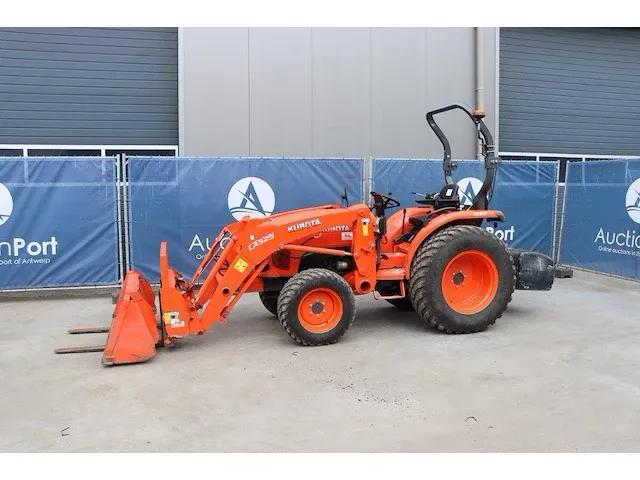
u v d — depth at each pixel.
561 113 11.38
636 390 3.99
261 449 3.20
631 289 7.61
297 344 5.20
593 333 5.47
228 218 7.72
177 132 9.43
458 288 5.62
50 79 8.98
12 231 7.13
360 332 5.57
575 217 9.06
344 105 9.58
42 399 3.93
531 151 11.24
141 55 9.24
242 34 9.16
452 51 9.98
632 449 3.16
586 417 3.55
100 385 4.18
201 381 4.25
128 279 5.53
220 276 5.43
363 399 3.88
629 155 11.80
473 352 4.89
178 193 7.56
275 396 3.95
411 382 4.18
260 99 9.27
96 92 9.16
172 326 4.91
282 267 5.53
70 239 7.31
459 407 3.72
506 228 9.02
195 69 9.05
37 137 9.01
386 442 3.26
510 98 11.03
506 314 6.27
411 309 6.47
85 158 7.27
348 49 9.54
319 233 5.32
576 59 11.38
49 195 7.21
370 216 5.39
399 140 9.83
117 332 4.67
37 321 6.13
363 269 5.37
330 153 9.57
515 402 3.79
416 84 9.84
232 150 9.23
